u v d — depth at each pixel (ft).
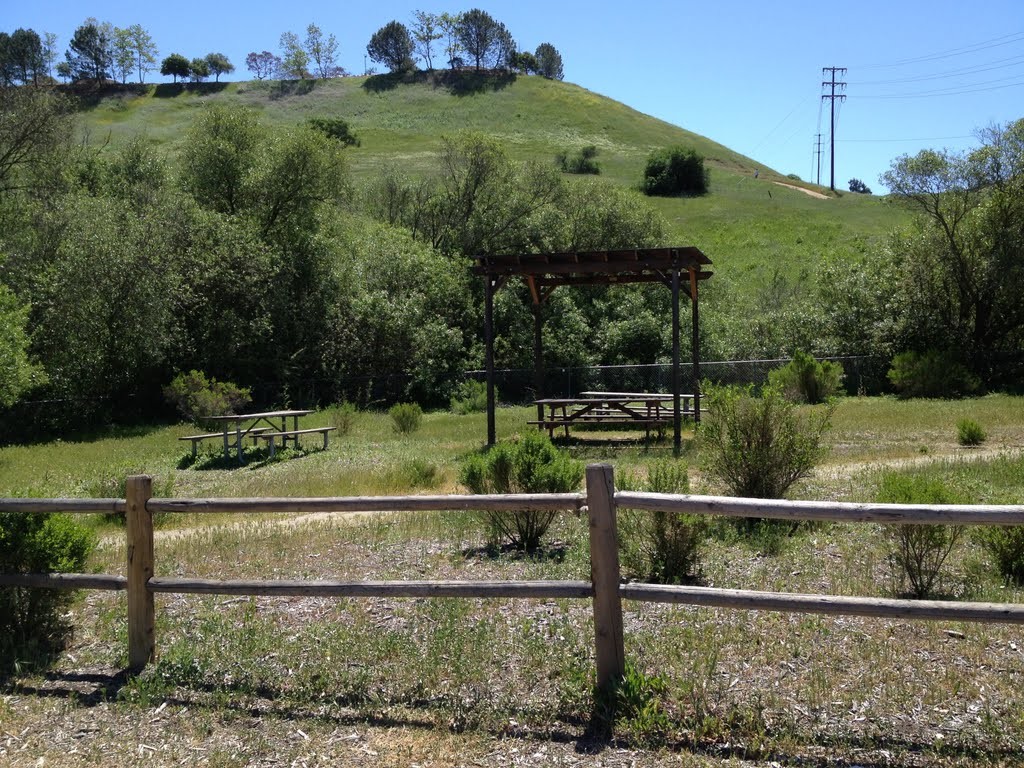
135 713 14.71
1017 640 16.51
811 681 14.69
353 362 98.02
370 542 27.07
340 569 23.58
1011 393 84.17
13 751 13.47
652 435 58.08
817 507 13.52
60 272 78.59
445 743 13.30
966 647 16.20
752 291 134.10
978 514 12.87
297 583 15.85
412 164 211.41
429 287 103.50
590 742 13.15
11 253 78.28
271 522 32.32
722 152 320.91
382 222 120.06
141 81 362.74
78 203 84.33
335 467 46.62
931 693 14.20
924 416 62.28
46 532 17.95
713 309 114.32
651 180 232.12
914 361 86.89
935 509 13.07
